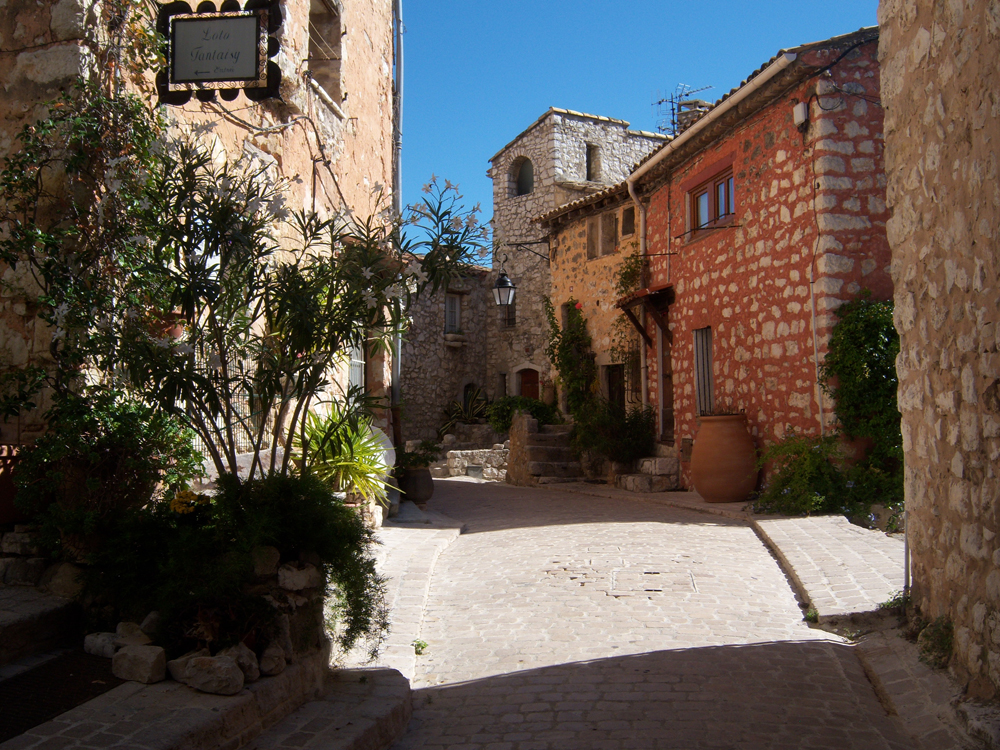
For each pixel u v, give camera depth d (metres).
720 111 11.56
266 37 4.94
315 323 3.91
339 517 3.94
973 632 3.83
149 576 3.72
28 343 4.51
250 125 6.51
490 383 25.80
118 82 4.74
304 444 4.17
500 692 4.25
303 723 3.34
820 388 9.92
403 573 6.96
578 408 18.08
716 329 12.62
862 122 10.02
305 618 3.76
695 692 4.09
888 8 5.14
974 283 3.97
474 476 19.05
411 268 4.09
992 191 3.75
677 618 5.48
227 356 4.27
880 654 4.58
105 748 2.63
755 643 4.91
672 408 15.20
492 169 25.06
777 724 3.69
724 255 12.38
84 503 4.02
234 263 3.94
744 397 11.73
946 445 4.36
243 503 3.76
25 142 4.39
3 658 3.47
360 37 9.53
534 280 24.12
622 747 3.48
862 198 9.98
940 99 4.36
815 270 10.08
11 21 4.67
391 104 10.84
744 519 9.70
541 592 6.38
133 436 4.12
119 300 4.16
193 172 4.00
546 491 14.80
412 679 4.54
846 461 9.66
